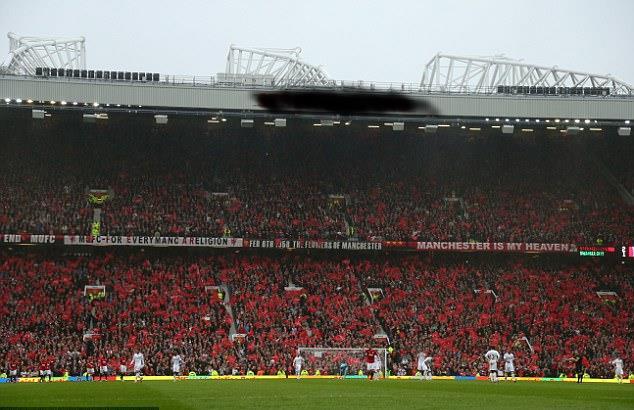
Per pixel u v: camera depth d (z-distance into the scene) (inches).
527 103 3107.8
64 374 2472.9
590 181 3612.2
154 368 2529.5
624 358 2770.7
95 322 2758.4
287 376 2460.6
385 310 2965.1
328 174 3575.3
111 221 3134.8
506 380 2453.2
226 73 3376.0
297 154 3646.7
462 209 3432.6
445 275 3191.4
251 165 3577.8
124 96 2987.2
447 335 2847.0
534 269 3265.3
